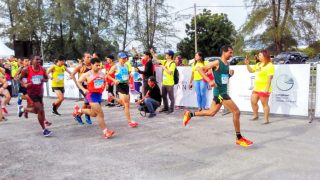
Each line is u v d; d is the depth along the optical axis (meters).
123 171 5.07
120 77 8.22
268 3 35.84
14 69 16.70
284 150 5.96
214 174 4.86
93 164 5.45
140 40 43.12
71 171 5.14
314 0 34.12
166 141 6.82
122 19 45.81
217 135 7.20
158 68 11.23
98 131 7.96
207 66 6.06
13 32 48.09
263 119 8.78
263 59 8.09
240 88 9.71
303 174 4.77
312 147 6.11
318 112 8.40
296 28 34.34
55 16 46.25
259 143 6.46
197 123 8.55
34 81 7.47
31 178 4.88
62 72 10.43
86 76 7.05
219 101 6.21
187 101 10.95
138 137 7.24
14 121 9.57
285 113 8.94
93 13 46.69
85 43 46.50
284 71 8.84
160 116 9.77
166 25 43.16
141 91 12.39
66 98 15.57
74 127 8.50
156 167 5.22
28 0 48.84
